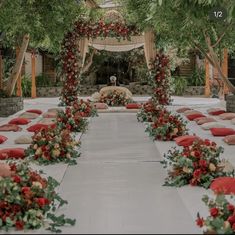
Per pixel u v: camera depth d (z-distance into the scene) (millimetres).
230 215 3662
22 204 3873
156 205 4477
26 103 16484
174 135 8008
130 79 22609
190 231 3754
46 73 21906
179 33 11867
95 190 5012
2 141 7871
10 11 10375
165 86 14641
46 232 3760
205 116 11062
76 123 9227
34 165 6094
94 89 21891
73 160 6316
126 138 8539
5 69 17797
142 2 12742
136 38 15414
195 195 4777
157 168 6043
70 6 12203
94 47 15852
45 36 12477
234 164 6023
